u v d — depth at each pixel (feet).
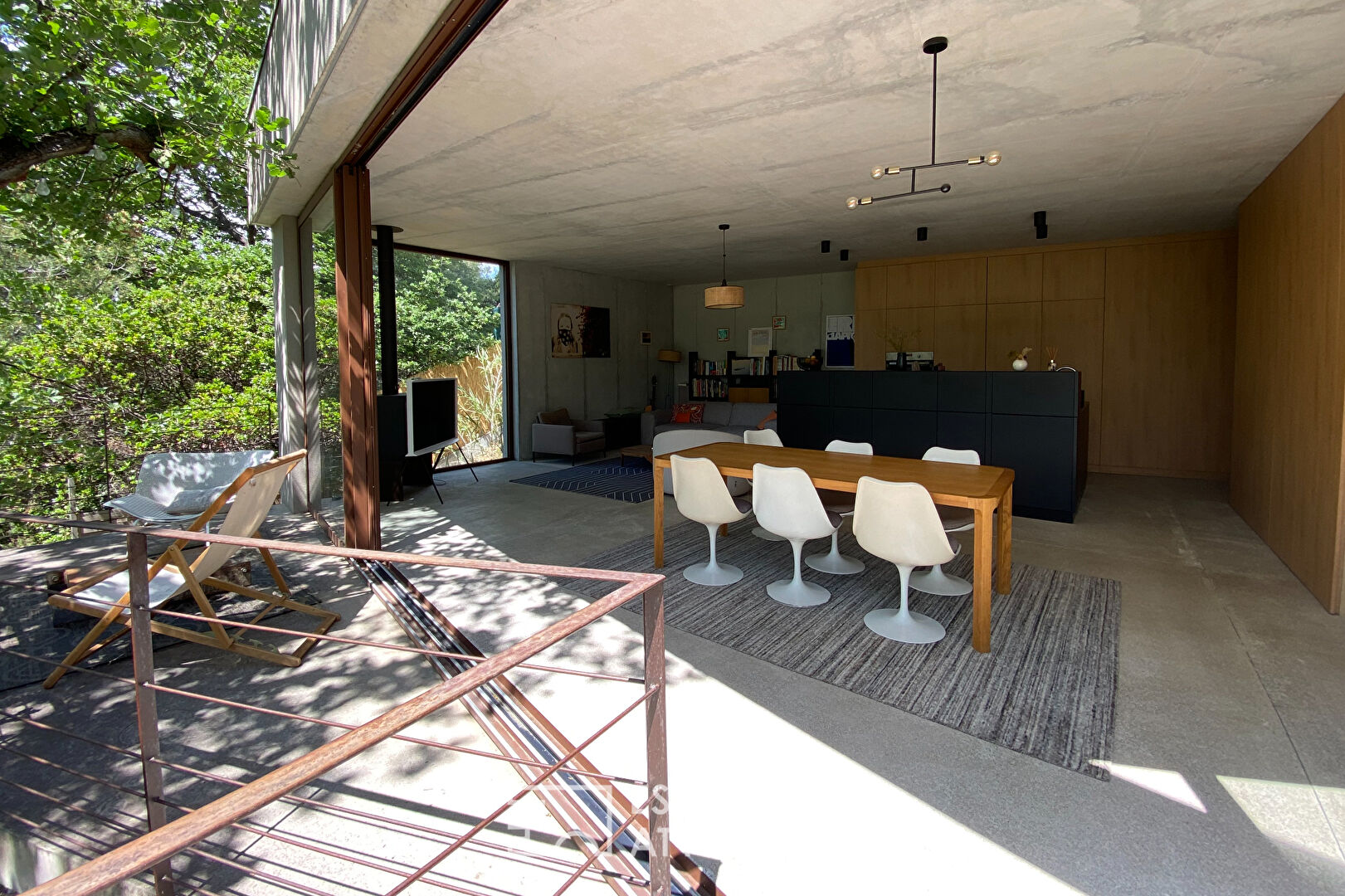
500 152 13.00
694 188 15.80
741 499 12.92
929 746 6.66
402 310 27.86
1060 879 4.88
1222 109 10.99
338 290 12.52
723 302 22.57
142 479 12.41
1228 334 21.16
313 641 9.12
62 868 5.45
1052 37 8.54
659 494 12.78
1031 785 6.02
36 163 11.29
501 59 9.02
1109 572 12.14
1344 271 10.06
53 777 6.31
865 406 19.08
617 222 19.56
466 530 15.67
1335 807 5.63
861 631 9.54
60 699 7.66
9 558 13.10
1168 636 9.25
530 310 27.17
